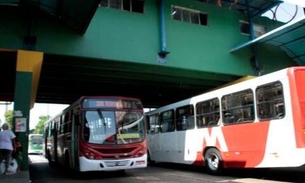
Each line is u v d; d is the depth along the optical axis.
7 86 22.34
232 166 11.57
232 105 11.70
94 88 22.86
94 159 12.16
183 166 17.77
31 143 41.97
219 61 18.89
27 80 13.91
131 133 12.98
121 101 13.30
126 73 18.61
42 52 14.34
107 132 12.62
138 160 12.79
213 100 12.77
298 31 16.88
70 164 13.96
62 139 16.30
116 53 15.94
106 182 11.41
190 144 14.22
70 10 13.25
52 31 14.88
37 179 13.23
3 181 10.29
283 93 9.64
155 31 17.17
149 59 16.72
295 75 9.41
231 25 19.86
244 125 11.06
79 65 16.36
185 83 21.52
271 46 20.39
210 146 12.81
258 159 10.41
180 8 18.36
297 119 9.18
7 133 12.30
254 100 10.71
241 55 19.70
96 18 15.83
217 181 10.83
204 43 18.61
